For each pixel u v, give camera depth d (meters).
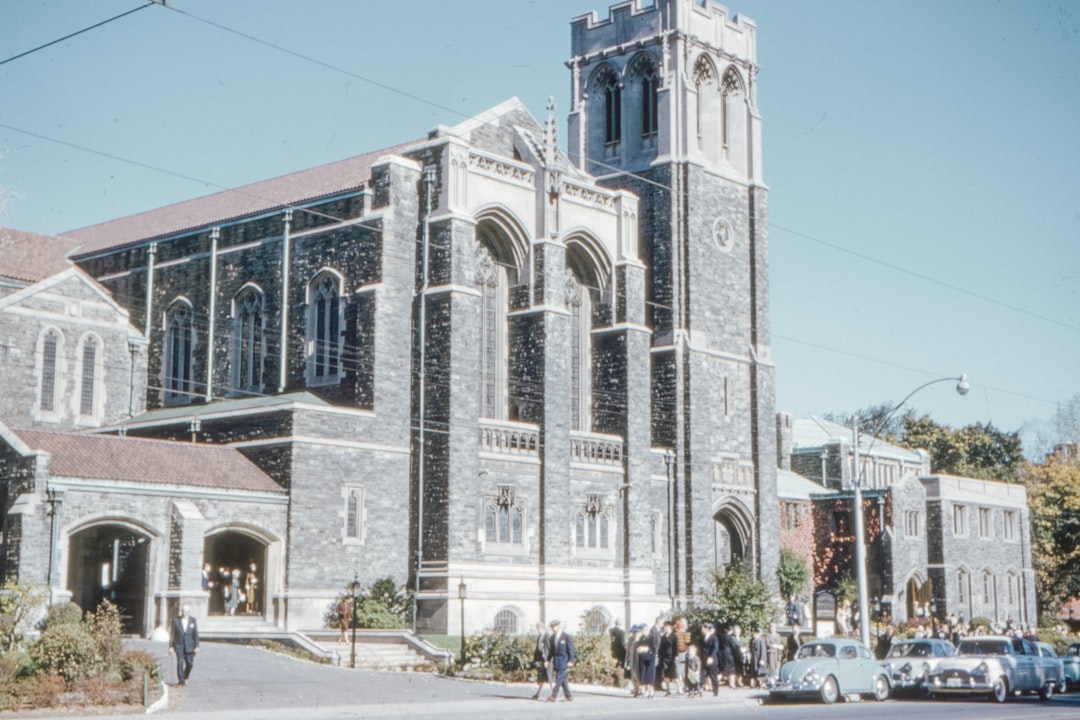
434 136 63.53
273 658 45.69
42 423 61.28
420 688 40.44
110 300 64.62
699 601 69.38
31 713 30.89
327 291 63.19
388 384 59.91
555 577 62.47
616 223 70.12
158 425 60.53
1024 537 102.00
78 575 55.31
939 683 44.50
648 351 69.69
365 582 57.50
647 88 77.00
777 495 79.56
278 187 71.25
